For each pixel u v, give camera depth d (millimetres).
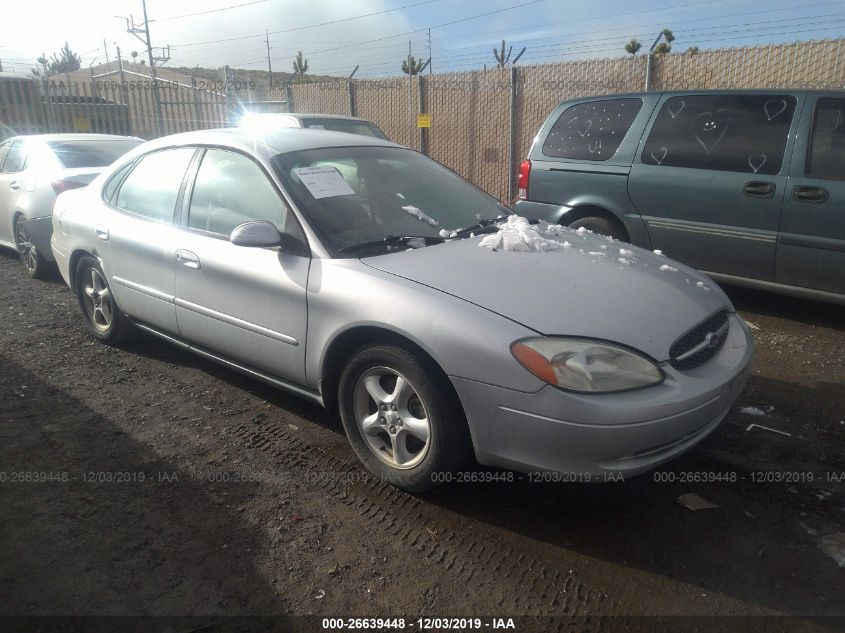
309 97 14242
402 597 2414
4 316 5617
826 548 2641
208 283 3645
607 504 2959
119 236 4273
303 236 3264
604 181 5867
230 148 3752
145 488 3080
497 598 2408
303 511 2916
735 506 2924
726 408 2926
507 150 11266
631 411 2477
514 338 2566
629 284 3051
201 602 2385
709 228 5316
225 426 3688
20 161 7340
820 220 4781
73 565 2568
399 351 2838
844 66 8086
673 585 2461
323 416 3809
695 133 5445
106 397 4043
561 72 10328
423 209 3744
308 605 2377
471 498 3008
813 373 4285
